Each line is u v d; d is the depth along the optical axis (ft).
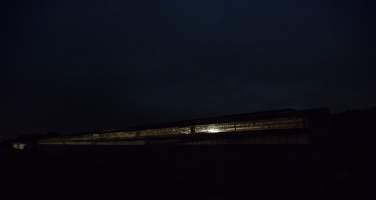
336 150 17.97
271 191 18.71
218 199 19.94
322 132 18.86
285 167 18.85
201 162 21.58
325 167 17.80
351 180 16.83
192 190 21.12
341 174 17.21
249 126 23.41
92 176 25.77
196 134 26.99
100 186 24.85
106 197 24.09
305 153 18.67
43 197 26.84
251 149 20.21
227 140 24.29
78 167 27.04
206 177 21.04
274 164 19.22
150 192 22.50
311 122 19.60
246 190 19.43
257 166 19.67
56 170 28.09
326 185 17.34
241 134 23.54
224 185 20.21
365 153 17.04
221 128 25.23
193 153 22.06
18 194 27.84
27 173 29.19
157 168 23.06
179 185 21.72
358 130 17.74
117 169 24.76
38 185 27.81
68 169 27.48
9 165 30.25
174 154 22.77
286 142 20.59
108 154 25.85
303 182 18.02
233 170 20.30
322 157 18.11
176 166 22.39
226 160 20.74
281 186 18.54
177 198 21.38
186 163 22.07
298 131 20.24
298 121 20.62
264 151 19.80
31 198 27.14
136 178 23.56
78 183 26.12
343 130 18.31
